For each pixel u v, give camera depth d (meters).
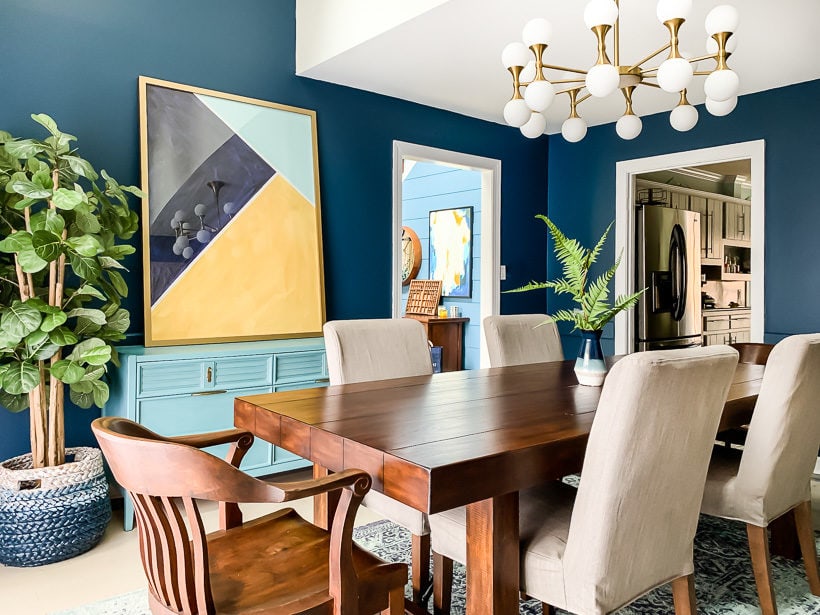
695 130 4.25
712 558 2.47
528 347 3.03
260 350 3.13
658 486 1.39
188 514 1.14
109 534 2.74
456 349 5.66
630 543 1.37
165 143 3.21
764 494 1.88
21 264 2.27
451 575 1.97
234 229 3.42
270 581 1.31
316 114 3.80
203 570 1.15
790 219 3.78
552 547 1.49
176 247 3.21
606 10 1.91
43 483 2.42
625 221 4.66
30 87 2.88
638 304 5.49
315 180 3.76
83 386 2.53
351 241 4.00
